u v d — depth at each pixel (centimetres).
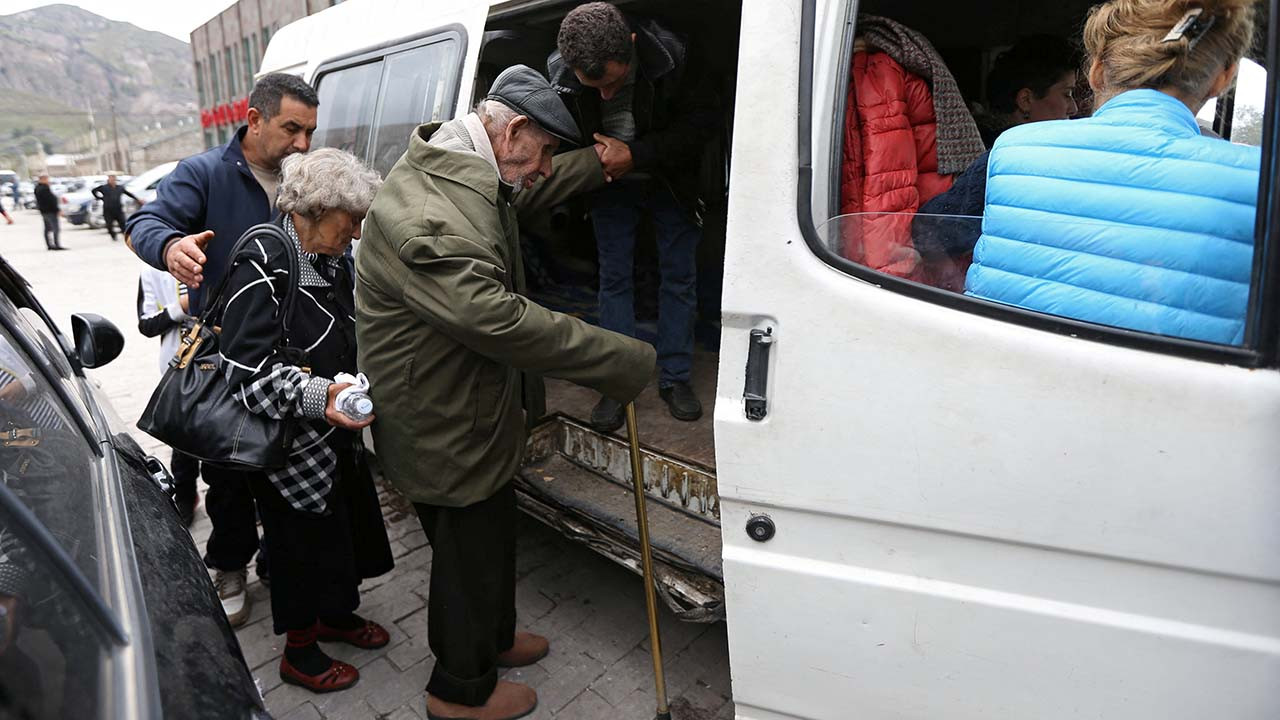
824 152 136
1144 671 126
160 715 96
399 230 165
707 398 292
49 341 201
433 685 214
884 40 164
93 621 104
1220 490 116
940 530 134
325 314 199
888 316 130
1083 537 125
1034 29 251
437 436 183
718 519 224
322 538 214
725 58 311
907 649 142
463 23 267
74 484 133
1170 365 117
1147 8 123
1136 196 119
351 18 350
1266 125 112
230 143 243
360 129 324
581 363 173
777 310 138
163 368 295
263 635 264
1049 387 122
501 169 184
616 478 259
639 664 242
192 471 314
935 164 173
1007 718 138
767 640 154
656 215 267
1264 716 122
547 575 291
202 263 212
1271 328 113
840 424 137
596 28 206
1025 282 127
